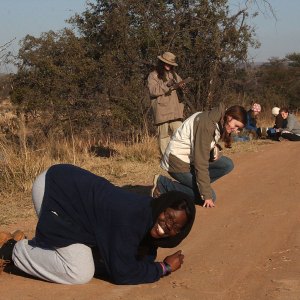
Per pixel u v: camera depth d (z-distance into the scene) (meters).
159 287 4.37
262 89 23.67
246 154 11.69
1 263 4.68
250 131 14.78
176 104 9.05
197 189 6.70
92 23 14.02
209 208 6.84
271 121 19.22
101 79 13.28
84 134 12.89
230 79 15.39
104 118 13.12
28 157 8.44
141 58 14.02
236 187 8.21
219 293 4.27
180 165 6.55
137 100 12.98
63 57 13.07
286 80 29.61
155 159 10.30
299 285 4.40
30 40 12.97
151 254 4.52
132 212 4.09
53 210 4.29
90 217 4.20
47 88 12.82
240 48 15.07
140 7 13.98
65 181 4.30
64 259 4.33
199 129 6.38
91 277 4.43
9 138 10.34
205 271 4.75
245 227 6.08
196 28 14.54
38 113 12.80
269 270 4.77
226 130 6.38
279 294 4.23
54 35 13.13
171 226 4.12
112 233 4.12
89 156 10.57
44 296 4.19
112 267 4.21
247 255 5.17
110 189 4.26
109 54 13.42
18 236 5.19
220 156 6.78
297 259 5.02
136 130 12.85
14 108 12.89
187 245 5.50
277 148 12.74
